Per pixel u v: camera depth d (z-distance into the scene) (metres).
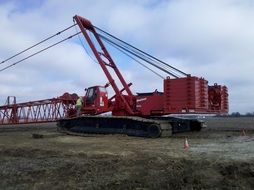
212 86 30.69
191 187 11.54
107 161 14.95
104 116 30.33
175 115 28.84
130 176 12.48
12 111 39.66
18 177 12.91
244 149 18.22
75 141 25.00
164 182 11.81
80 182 12.01
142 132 28.08
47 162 15.34
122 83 31.64
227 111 31.47
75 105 35.22
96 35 32.09
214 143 21.52
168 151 18.17
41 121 37.50
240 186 11.75
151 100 29.88
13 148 20.28
